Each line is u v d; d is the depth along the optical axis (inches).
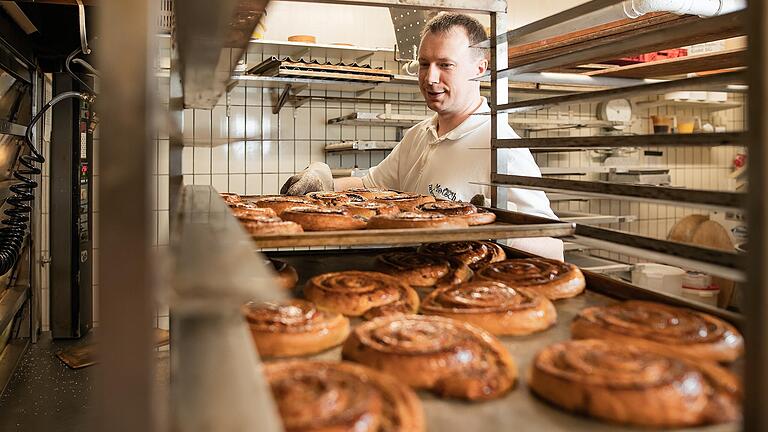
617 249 37.9
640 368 24.7
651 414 22.6
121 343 16.5
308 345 30.9
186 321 22.6
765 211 18.7
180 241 24.2
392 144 120.8
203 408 16.6
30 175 77.2
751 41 19.0
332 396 22.0
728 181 172.2
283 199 58.9
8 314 64.7
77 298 80.4
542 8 137.5
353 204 55.7
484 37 77.8
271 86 122.3
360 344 28.6
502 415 24.3
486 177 76.0
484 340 29.1
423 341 28.2
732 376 24.9
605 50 40.2
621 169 138.8
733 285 118.7
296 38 112.3
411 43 100.2
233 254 21.2
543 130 141.3
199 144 101.4
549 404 25.1
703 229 137.2
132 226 16.5
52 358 71.1
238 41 34.9
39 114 69.7
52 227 79.4
